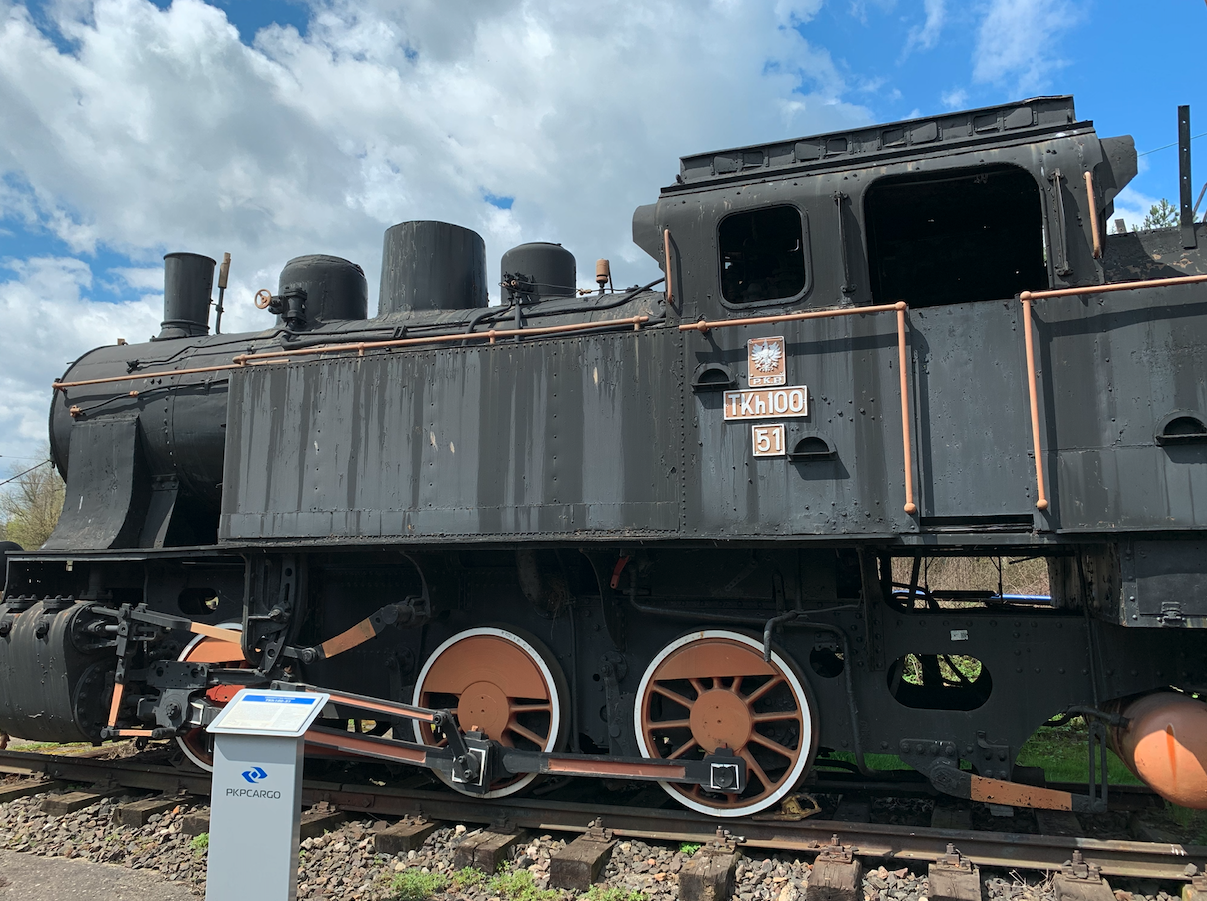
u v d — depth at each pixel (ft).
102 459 24.13
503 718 19.27
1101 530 13.69
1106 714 15.51
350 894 15.55
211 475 23.63
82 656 21.08
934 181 16.74
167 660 20.49
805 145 17.22
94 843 18.51
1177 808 18.13
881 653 17.13
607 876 16.12
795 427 15.65
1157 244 15.80
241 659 21.86
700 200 17.43
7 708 21.39
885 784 19.54
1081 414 14.12
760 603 18.33
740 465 15.88
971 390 14.80
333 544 18.67
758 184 17.16
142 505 23.82
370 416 18.89
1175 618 13.46
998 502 14.39
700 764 16.97
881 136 16.87
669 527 16.12
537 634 20.11
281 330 24.86
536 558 19.27
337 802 19.61
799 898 15.07
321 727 18.83
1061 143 15.33
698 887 14.88
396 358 18.88
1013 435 14.47
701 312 17.03
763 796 17.34
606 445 16.83
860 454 15.21
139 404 24.18
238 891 13.03
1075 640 16.26
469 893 15.61
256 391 20.18
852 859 15.65
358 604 21.98
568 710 19.12
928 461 14.85
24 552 23.03
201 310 28.94
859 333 15.53
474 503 17.61
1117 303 14.19
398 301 25.29
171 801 20.30
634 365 16.92
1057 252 14.98
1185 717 14.51
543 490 17.13
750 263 19.83
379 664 21.38
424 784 21.34
